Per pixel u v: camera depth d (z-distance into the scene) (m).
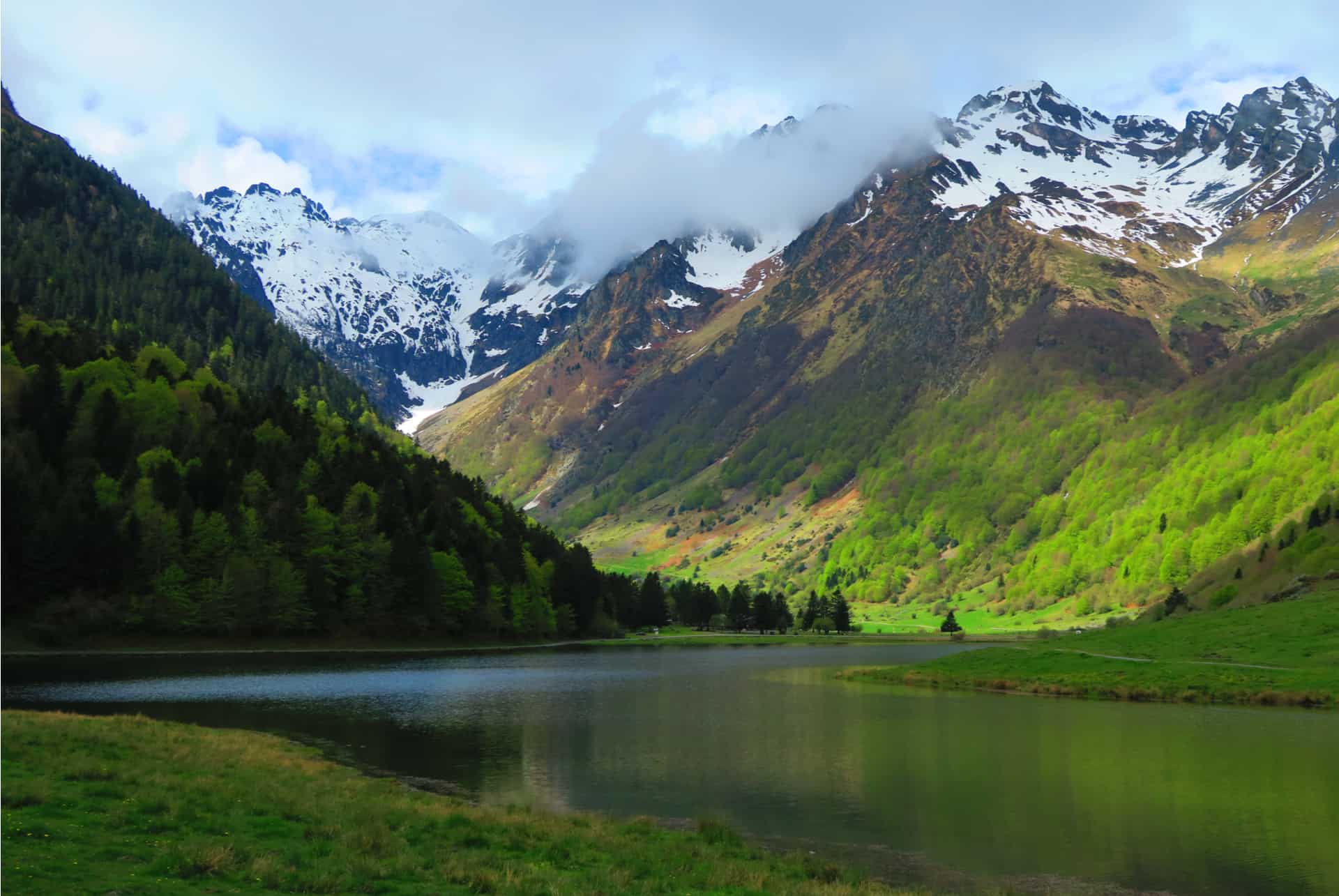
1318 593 156.38
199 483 180.00
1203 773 64.69
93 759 45.12
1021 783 61.69
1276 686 107.62
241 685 114.25
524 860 34.47
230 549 172.38
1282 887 40.81
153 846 30.48
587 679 142.38
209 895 25.59
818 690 127.00
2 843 28.73
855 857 44.62
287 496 191.50
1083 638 160.12
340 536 192.12
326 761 64.12
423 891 28.23
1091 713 97.12
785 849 45.78
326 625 185.12
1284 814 53.34
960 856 44.94
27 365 194.75
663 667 173.50
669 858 37.09
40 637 146.75
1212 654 128.62
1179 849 46.38
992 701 110.81
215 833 33.56
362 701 103.00
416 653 194.38
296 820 37.38
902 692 123.12
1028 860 44.34
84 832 31.17
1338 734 81.88
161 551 164.50
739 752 73.06
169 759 49.22
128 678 118.12
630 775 63.72
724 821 51.25
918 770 65.88
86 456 177.50
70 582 154.75
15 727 53.28
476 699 109.44
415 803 45.34
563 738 79.56
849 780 62.41
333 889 27.59
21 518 151.00
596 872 33.03
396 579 195.38
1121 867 43.41
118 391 197.50
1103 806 55.16
